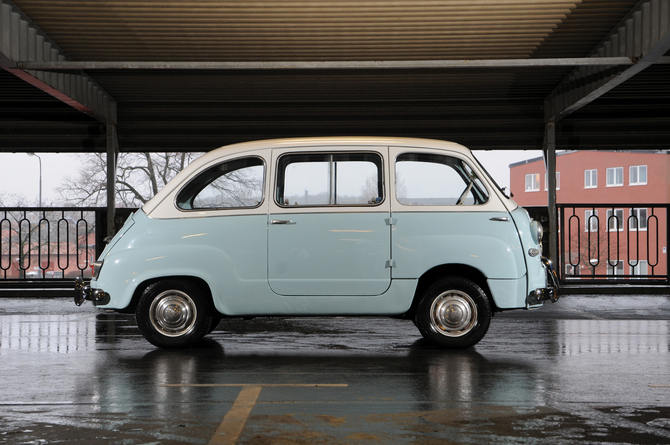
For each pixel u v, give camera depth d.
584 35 10.67
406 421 4.55
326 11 9.64
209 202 7.24
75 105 12.54
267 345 7.68
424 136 14.48
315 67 10.09
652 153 44.53
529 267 7.21
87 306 11.66
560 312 10.69
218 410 4.84
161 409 4.88
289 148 7.27
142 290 7.40
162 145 14.61
